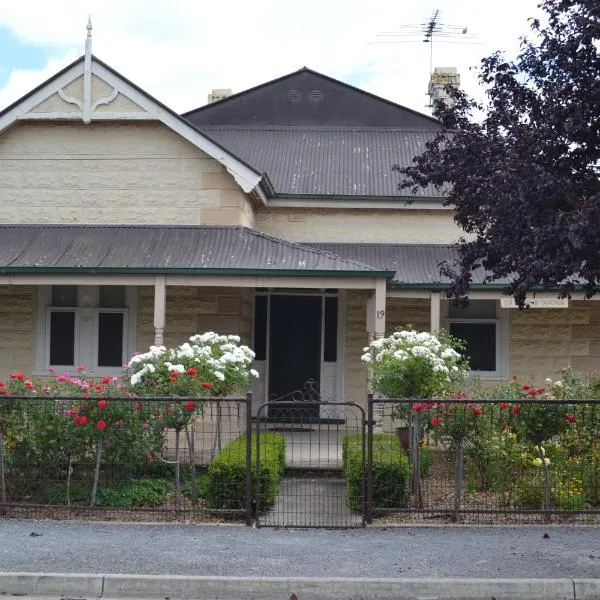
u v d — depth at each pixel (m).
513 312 16.52
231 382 11.63
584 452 10.05
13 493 10.02
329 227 17.27
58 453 9.97
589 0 8.86
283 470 11.70
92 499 9.73
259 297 16.84
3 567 7.60
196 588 7.29
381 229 17.23
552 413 9.73
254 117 22.08
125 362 15.45
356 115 21.81
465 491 10.16
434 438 9.99
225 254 14.14
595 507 9.98
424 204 17.06
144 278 13.62
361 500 9.88
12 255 14.05
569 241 7.97
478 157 10.16
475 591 7.27
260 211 17.25
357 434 11.78
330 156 18.69
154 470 10.58
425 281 14.98
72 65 15.22
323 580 7.29
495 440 9.98
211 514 9.66
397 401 9.43
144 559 7.92
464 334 16.55
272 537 8.85
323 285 13.68
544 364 16.44
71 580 7.33
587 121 8.88
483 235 10.88
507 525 9.39
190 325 15.28
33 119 15.30
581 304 16.45
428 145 10.74
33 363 15.53
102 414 9.79
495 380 16.34
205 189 15.33
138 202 15.38
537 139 9.02
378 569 7.67
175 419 9.80
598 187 8.96
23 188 15.48
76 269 13.55
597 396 11.17
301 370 16.75
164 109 15.09
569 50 8.97
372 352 13.17
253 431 14.65
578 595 7.27
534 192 8.67
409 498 9.94
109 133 15.44
